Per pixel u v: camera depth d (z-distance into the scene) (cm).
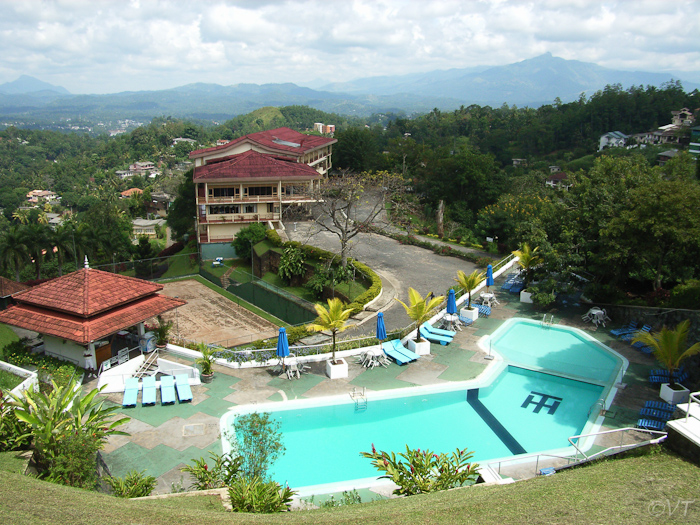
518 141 16875
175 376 2364
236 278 4888
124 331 2858
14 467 1432
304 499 1570
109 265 4938
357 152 9081
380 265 4528
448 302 3002
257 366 2616
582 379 2411
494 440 1989
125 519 1162
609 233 2884
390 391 2309
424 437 2020
